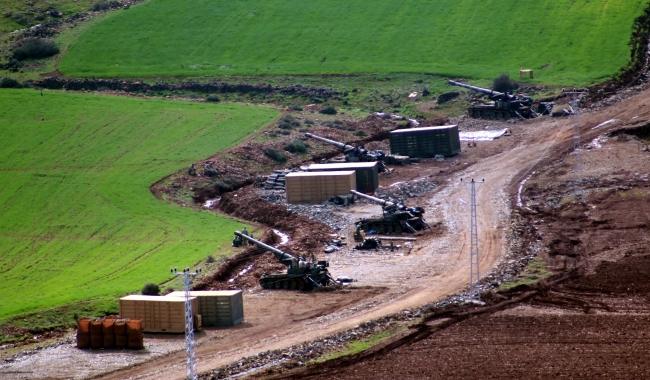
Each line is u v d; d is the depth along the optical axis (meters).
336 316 174.75
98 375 149.00
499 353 150.50
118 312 181.62
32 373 151.00
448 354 151.12
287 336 164.38
